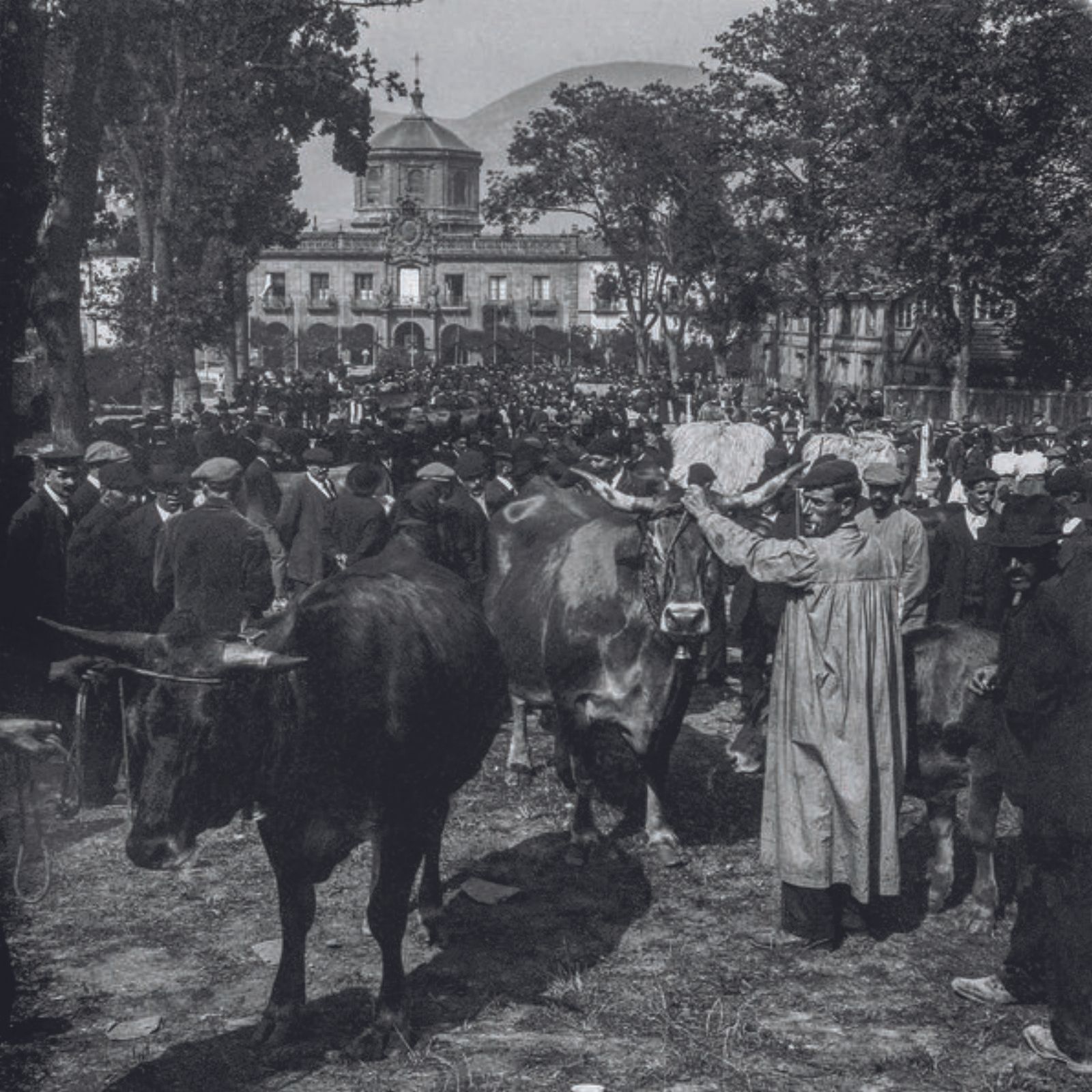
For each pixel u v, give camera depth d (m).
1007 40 36.31
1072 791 5.07
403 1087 4.98
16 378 9.33
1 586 7.47
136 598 8.57
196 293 31.78
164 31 29.11
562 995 5.77
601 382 65.38
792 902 6.24
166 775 4.50
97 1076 5.05
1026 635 5.29
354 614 5.34
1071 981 5.08
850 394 41.66
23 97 8.43
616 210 52.88
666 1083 5.02
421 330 97.06
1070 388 41.19
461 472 11.07
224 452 14.15
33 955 6.15
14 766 5.18
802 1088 5.00
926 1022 5.54
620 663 7.16
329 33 35.12
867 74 39.56
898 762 6.16
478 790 8.73
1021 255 37.62
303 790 5.06
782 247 43.94
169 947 6.26
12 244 8.41
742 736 7.05
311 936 6.38
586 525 7.77
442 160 105.06
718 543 6.26
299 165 40.03
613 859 7.44
